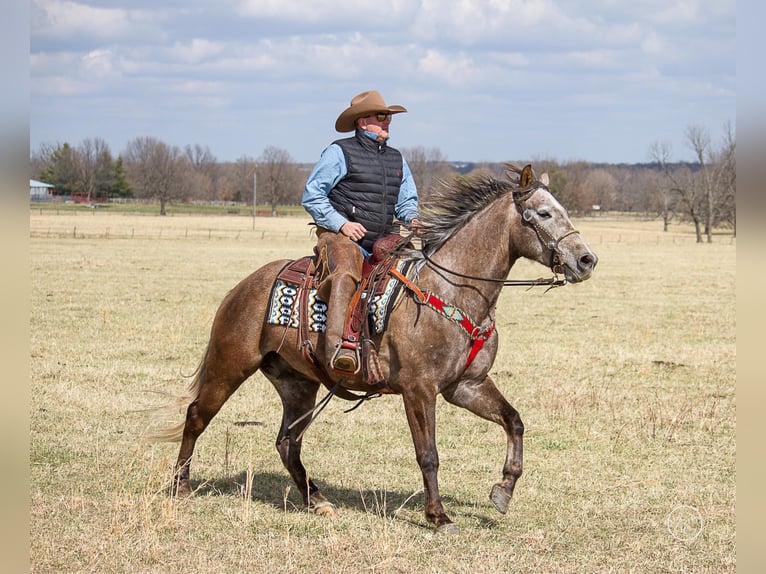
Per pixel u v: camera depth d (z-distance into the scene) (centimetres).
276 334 764
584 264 676
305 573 634
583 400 1251
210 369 799
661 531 738
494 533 724
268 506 789
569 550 690
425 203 745
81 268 3512
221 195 15275
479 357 714
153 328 1886
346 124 779
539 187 704
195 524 732
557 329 2069
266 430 1068
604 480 888
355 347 706
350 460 949
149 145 14612
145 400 1201
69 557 648
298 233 7500
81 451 937
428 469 704
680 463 951
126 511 738
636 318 2308
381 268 732
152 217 10206
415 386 701
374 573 634
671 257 5466
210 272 3503
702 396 1309
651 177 12656
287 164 14088
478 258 709
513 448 709
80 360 1487
